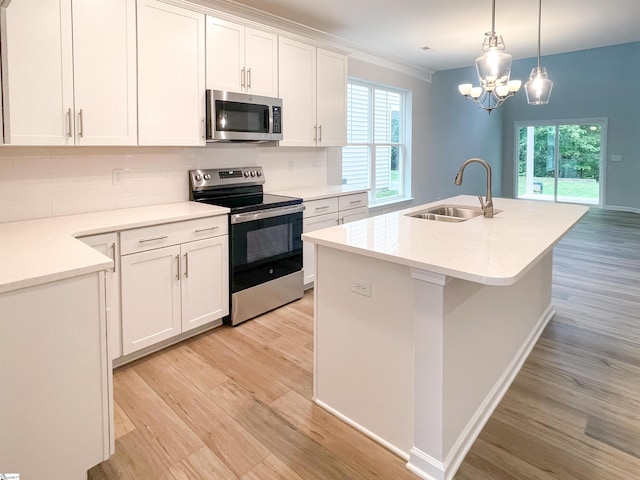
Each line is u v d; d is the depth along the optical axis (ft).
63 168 8.89
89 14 8.07
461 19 13.58
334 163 16.08
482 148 28.99
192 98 9.92
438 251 5.79
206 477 5.66
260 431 6.60
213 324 10.36
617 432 6.54
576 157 31.58
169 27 9.34
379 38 15.53
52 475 5.10
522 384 7.93
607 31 15.34
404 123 20.36
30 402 4.86
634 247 18.72
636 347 9.38
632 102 28.22
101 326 5.38
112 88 8.51
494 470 5.77
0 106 6.57
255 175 12.66
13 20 7.16
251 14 12.29
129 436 6.46
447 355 5.54
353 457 6.05
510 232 7.10
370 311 6.26
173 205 10.36
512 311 8.13
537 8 12.73
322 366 7.13
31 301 4.79
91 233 7.60
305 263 12.53
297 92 12.53
